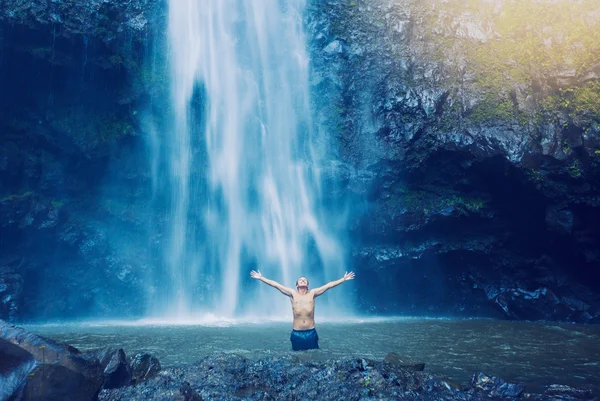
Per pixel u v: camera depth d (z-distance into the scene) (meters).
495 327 14.95
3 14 17.55
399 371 6.20
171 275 21.38
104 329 14.01
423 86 21.22
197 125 22.27
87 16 19.45
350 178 21.33
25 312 18.66
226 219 22.33
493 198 20.69
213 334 12.33
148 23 21.31
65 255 20.00
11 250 18.47
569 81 19.02
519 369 7.67
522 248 20.83
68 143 19.91
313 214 22.08
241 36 23.62
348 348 9.83
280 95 23.02
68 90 19.86
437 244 21.00
